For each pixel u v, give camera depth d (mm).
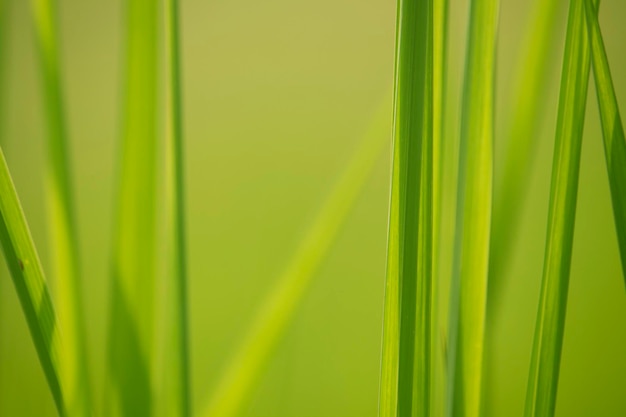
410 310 385
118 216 428
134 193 429
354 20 896
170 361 419
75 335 424
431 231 385
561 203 397
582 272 698
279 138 825
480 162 399
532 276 687
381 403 386
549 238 398
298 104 854
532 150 442
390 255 385
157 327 430
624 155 393
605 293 689
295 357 538
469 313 401
